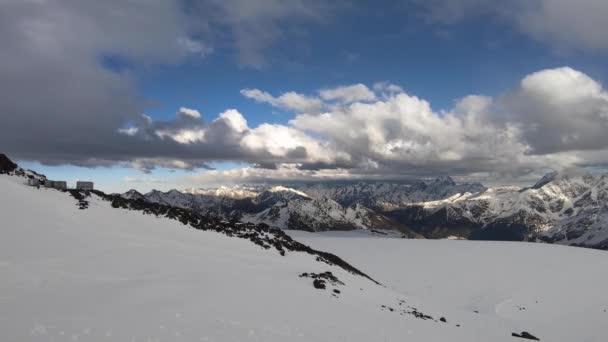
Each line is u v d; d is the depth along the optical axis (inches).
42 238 1523.1
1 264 1194.6
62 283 1130.7
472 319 2218.3
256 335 873.5
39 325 761.6
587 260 3769.7
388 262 4020.7
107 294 1056.8
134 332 781.9
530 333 2148.1
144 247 1688.0
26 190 2073.1
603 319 2352.4
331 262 2849.4
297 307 1237.7
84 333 744.3
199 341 776.3
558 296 2829.7
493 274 3425.2
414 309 2031.3
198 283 1266.0
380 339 1117.7
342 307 1438.2
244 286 1333.7
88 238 1654.8
